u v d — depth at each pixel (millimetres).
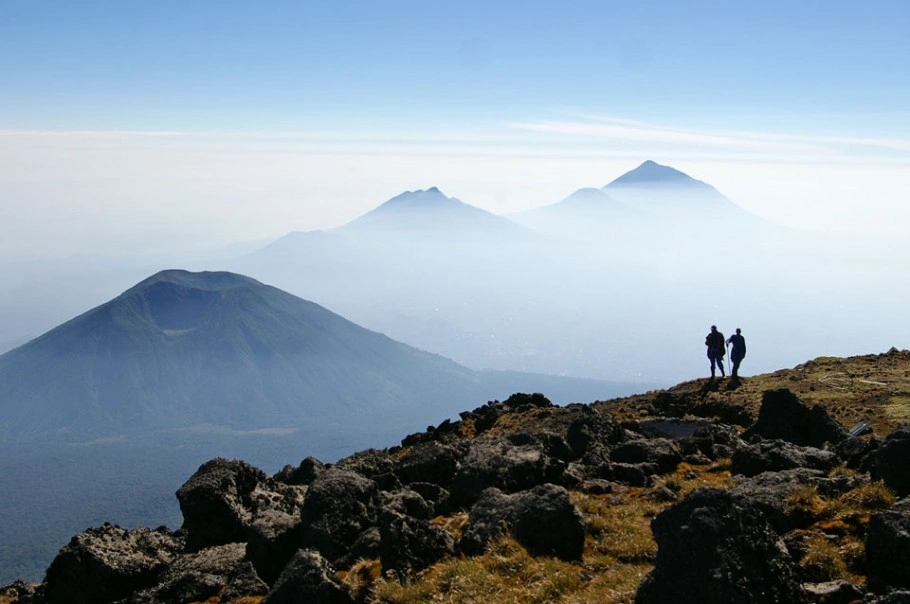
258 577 19281
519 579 16016
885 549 14031
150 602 19484
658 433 34156
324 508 20766
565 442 26797
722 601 12250
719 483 22594
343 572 18344
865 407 37406
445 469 25688
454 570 16500
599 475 24844
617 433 30641
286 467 31172
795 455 23234
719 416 40688
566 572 16109
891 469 17875
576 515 17812
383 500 21703
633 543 17656
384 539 17578
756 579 12602
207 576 19891
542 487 18672
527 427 37156
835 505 17016
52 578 21797
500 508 18688
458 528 19672
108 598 21219
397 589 16172
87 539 22359
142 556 22375
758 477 20391
